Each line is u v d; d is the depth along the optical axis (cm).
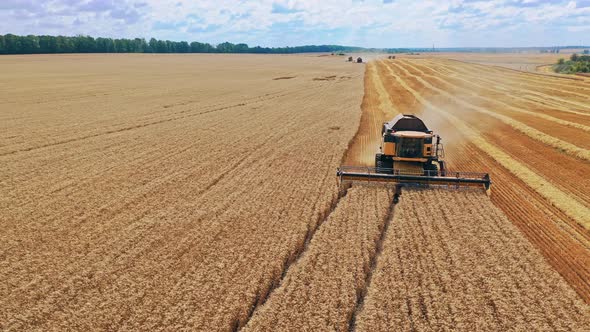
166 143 2531
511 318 894
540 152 2383
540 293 981
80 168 2003
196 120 3344
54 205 1531
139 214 1440
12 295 980
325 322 879
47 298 967
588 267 1114
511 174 1956
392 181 1681
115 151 2336
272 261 1113
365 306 933
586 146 2431
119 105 4147
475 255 1146
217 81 7050
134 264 1105
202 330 855
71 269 1085
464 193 1630
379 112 3794
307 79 7456
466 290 989
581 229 1350
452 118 3434
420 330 854
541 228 1355
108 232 1302
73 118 3394
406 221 1366
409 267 1087
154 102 4384
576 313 915
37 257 1153
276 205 1511
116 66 11031
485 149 2394
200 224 1351
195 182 1781
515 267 1089
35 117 3428
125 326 868
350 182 1756
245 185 1739
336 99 4706
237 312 913
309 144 2495
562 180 1866
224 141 2588
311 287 999
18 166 2042
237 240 1234
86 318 897
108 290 994
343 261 1112
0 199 1596
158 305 935
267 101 4531
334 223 1348
